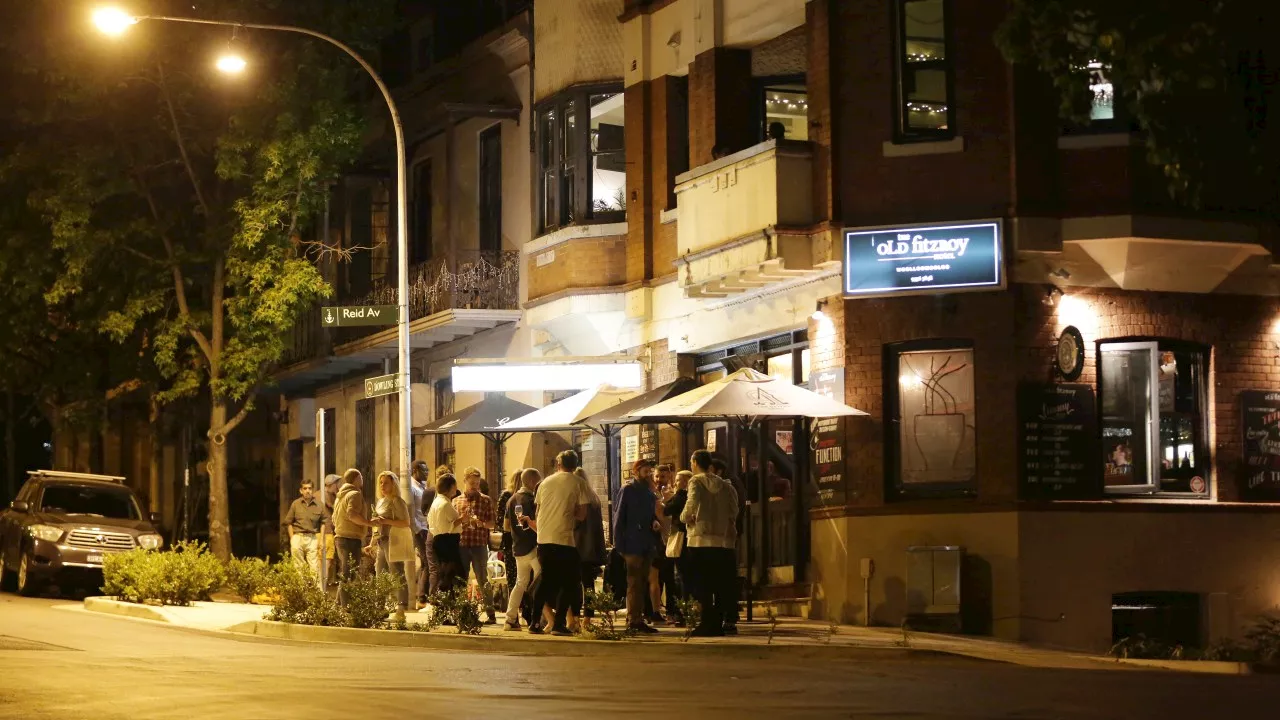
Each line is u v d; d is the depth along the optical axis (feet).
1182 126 53.78
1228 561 71.51
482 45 102.94
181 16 100.58
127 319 104.94
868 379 72.28
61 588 101.71
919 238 71.15
